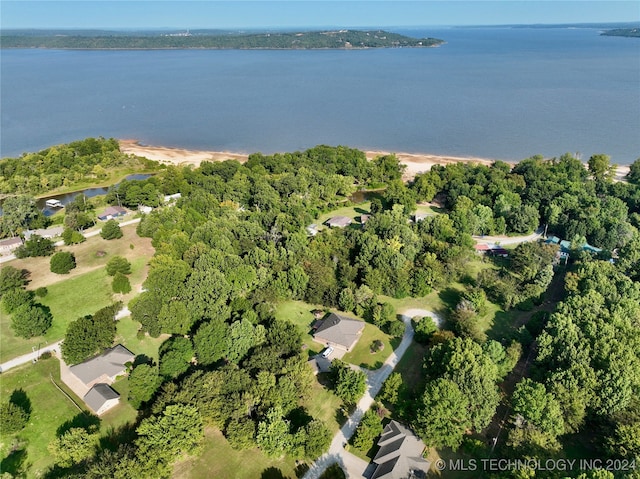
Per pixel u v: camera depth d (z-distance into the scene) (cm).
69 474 6569
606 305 9719
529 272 11725
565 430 7200
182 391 7419
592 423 7538
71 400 8125
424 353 9512
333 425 7725
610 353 7931
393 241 12588
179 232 12644
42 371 8812
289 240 12544
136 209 16800
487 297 11531
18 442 7319
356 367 9094
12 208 14575
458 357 7838
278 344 8894
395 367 9100
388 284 11525
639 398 7381
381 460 6875
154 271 10275
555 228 15112
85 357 8900
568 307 9344
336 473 6706
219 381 7644
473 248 13638
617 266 11906
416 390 8356
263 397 7569
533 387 7412
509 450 6831
